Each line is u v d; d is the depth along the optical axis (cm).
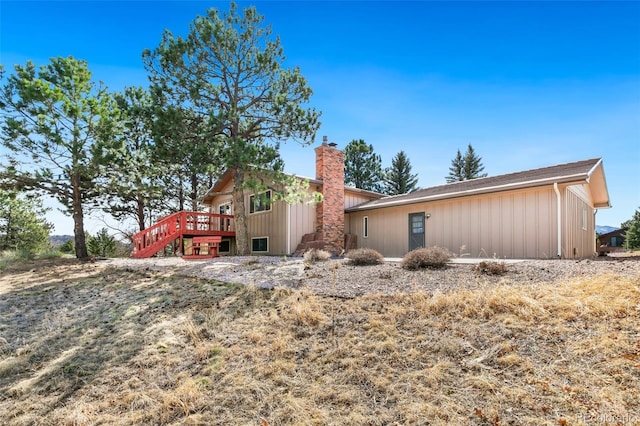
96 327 491
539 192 955
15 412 316
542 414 251
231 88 1285
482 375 300
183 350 404
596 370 288
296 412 282
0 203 1998
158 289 659
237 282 646
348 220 1570
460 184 1308
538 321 372
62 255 1319
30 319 538
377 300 473
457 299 438
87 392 339
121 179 1215
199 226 1652
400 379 310
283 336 407
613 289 427
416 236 1270
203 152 1095
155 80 1205
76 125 1109
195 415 291
